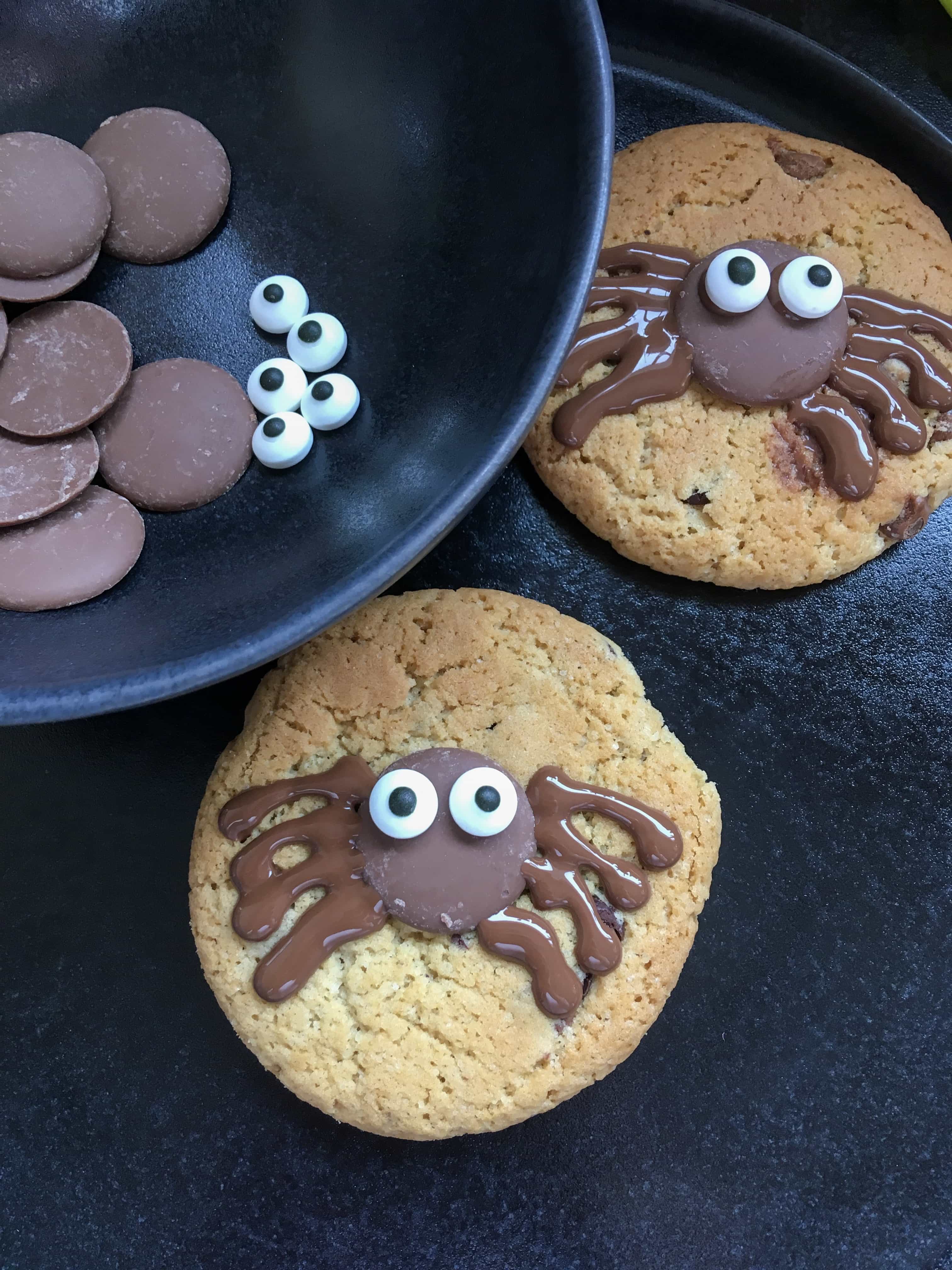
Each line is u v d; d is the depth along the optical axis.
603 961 0.17
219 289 0.18
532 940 0.17
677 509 0.19
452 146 0.17
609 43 0.22
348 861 0.17
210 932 0.18
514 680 0.19
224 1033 0.19
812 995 0.20
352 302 0.18
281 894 0.18
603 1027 0.18
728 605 0.21
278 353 0.18
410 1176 0.19
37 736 0.20
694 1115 0.19
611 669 0.19
